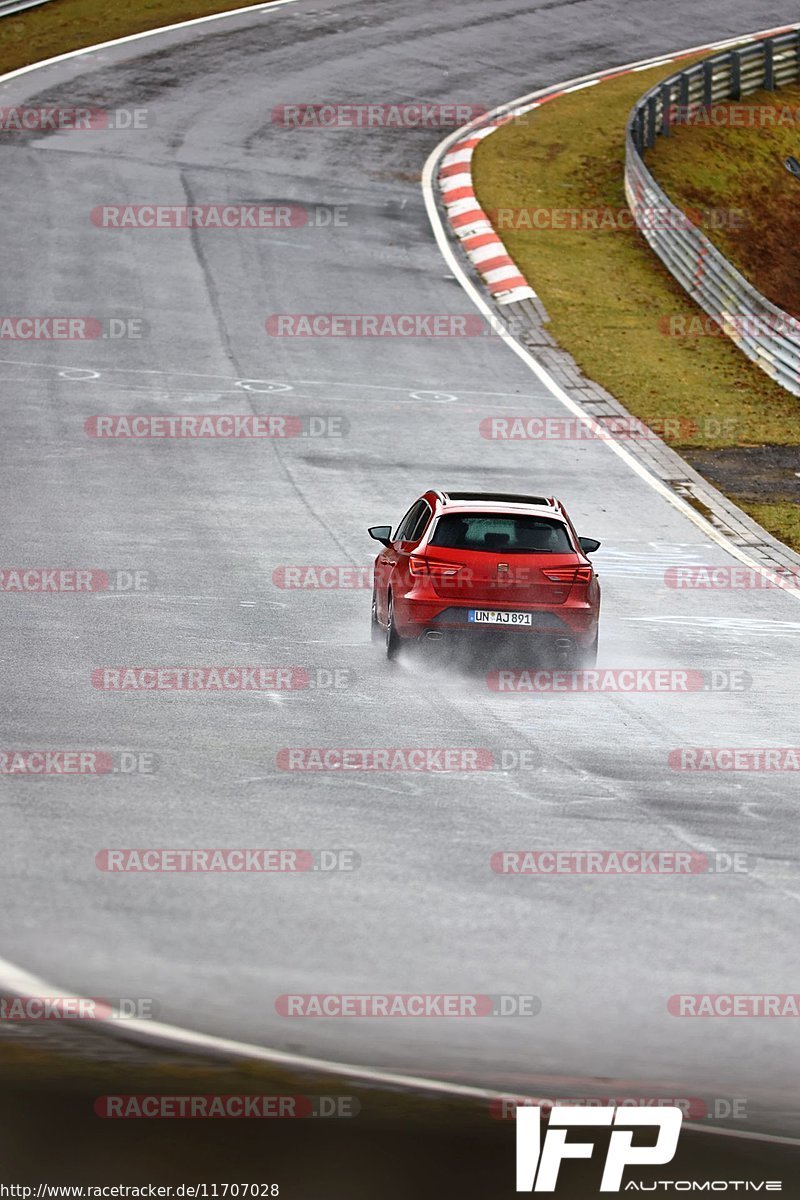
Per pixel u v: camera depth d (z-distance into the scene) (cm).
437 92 18762
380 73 19250
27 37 19912
